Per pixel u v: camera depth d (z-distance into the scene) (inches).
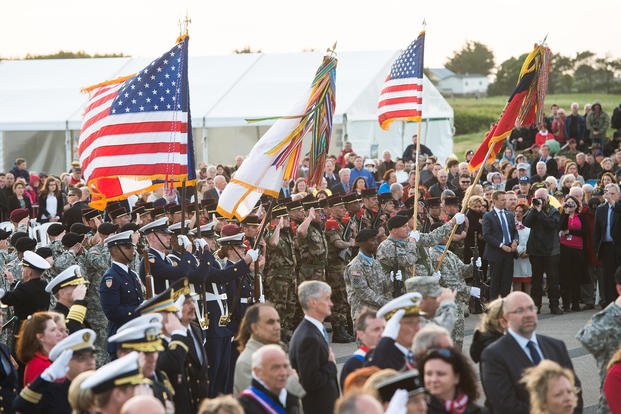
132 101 1114.1
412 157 2591.0
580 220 1648.6
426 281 826.2
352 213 1507.1
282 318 1363.2
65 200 2191.2
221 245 1173.1
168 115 1117.1
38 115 2942.9
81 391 590.9
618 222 1610.5
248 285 1125.7
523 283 1681.8
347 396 477.4
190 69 3043.8
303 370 768.3
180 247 1085.1
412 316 720.3
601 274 1643.7
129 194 1165.1
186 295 809.5
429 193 1786.4
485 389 725.3
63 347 711.7
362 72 2842.0
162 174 1108.5
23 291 1049.5
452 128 2974.9
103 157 1112.2
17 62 3262.8
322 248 1417.3
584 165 2345.0
